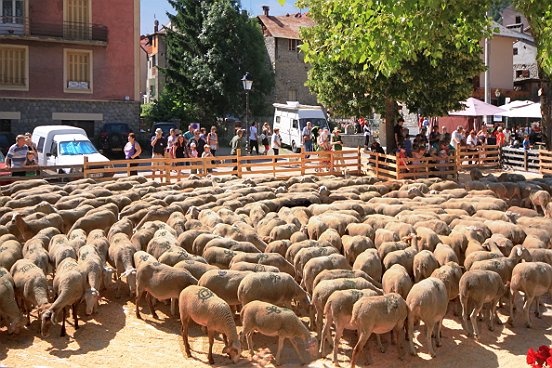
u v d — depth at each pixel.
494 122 46.03
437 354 11.18
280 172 28.75
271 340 11.65
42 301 11.41
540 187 21.62
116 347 11.22
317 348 10.77
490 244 14.01
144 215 16.89
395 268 11.98
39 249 13.25
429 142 29.56
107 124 37.09
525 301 12.64
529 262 12.66
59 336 11.61
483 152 30.69
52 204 18.12
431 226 15.42
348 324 10.72
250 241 14.49
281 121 39.56
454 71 25.42
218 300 10.62
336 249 13.26
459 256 14.17
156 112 46.25
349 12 20.06
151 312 12.56
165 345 11.37
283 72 55.47
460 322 12.62
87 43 36.97
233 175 25.12
